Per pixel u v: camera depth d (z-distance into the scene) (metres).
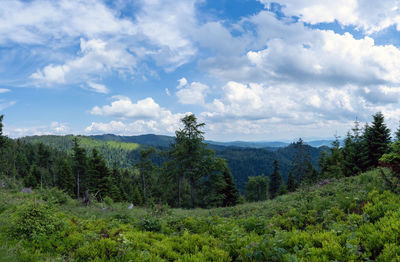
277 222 7.98
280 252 4.82
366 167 28.61
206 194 31.20
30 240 6.31
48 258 5.37
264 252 4.91
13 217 7.21
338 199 8.80
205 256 5.60
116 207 16.36
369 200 7.85
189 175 26.70
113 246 5.98
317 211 8.24
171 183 32.66
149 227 8.69
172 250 6.41
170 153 29.11
